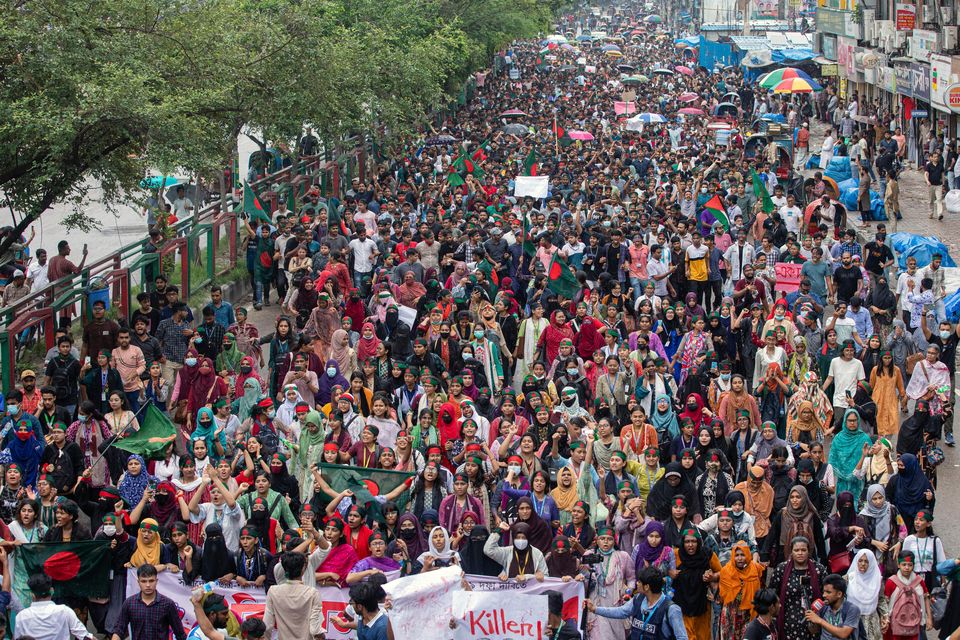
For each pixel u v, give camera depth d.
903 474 13.39
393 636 10.57
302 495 14.07
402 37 37.38
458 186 29.70
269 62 26.59
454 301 19.41
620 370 16.47
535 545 11.96
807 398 16.08
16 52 18.88
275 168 35.00
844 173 36.34
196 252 24.70
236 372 17.45
